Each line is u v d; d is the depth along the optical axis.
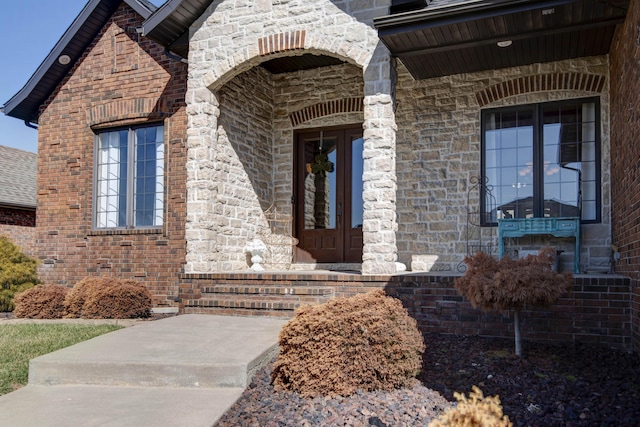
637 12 4.77
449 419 2.25
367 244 6.57
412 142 8.24
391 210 6.55
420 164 8.17
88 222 9.40
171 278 8.62
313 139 9.48
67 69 9.71
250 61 7.46
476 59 7.29
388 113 6.64
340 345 3.97
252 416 3.53
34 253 9.73
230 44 7.51
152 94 8.94
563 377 4.24
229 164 8.17
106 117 9.29
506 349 5.14
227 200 8.07
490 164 7.89
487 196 7.85
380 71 6.70
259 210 9.05
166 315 7.75
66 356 4.41
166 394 3.98
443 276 5.99
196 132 7.63
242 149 8.57
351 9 6.89
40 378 4.31
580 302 5.41
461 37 6.32
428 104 8.19
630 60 5.23
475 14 5.80
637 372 4.38
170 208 8.68
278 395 3.95
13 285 8.49
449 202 7.99
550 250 4.85
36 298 7.62
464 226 7.89
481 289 4.66
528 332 5.58
